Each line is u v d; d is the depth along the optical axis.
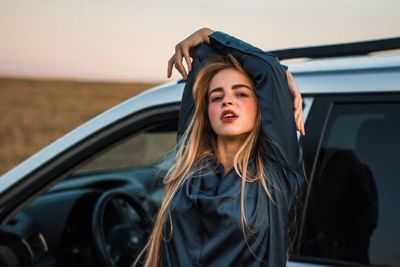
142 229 2.79
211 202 1.60
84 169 7.31
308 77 1.98
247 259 1.58
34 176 2.29
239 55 1.74
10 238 2.44
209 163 1.76
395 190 1.78
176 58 1.88
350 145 1.87
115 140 2.22
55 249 2.61
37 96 41.84
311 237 1.83
